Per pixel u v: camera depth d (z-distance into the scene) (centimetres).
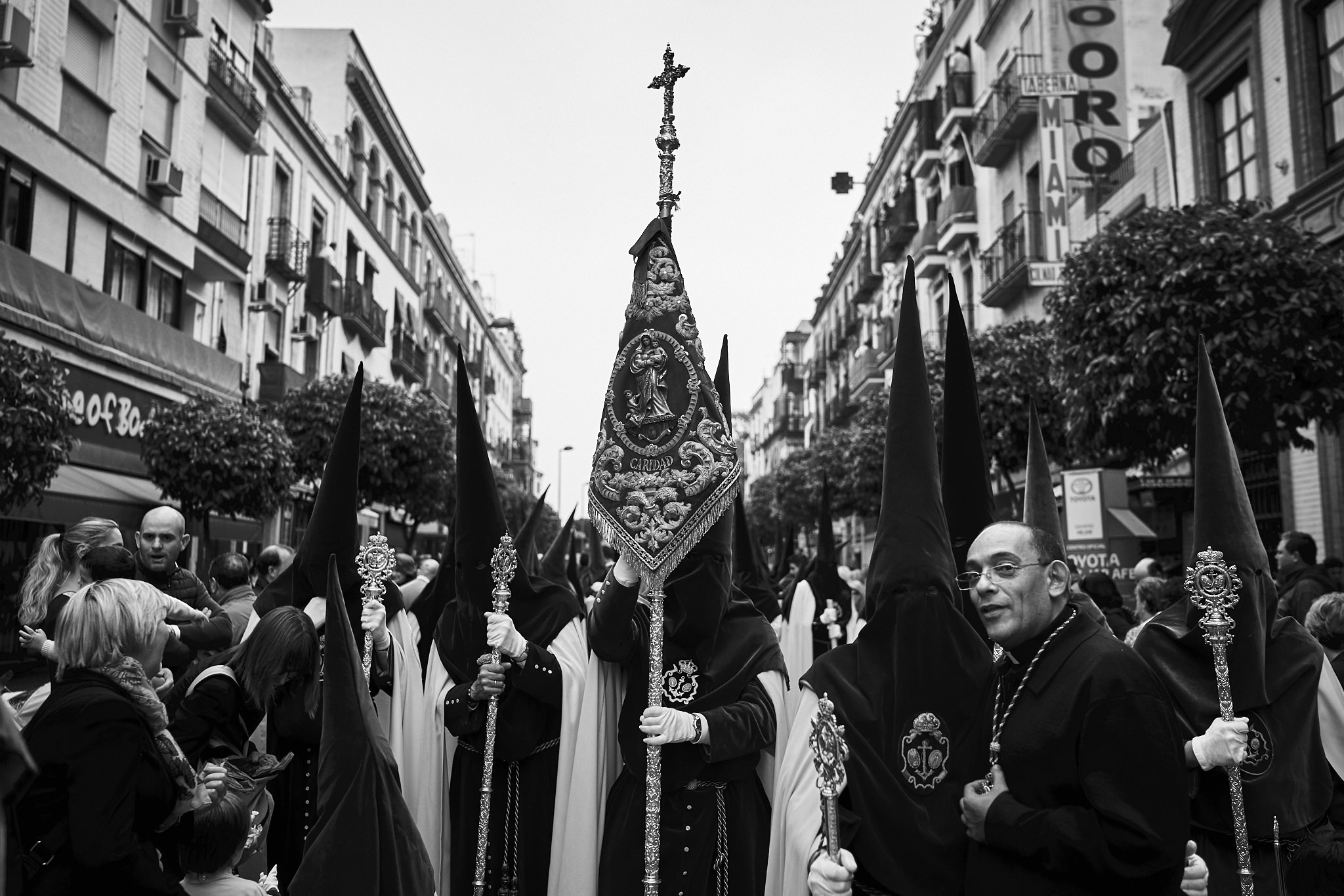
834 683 300
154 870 255
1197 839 348
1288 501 1245
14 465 855
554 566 547
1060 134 1958
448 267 4672
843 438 2694
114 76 1606
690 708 371
